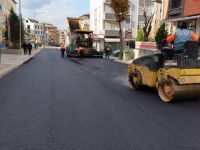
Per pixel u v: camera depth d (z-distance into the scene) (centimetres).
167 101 834
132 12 5522
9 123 618
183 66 782
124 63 2617
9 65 2078
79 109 745
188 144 499
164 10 2406
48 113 701
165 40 927
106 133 554
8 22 4797
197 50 800
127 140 516
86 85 1169
